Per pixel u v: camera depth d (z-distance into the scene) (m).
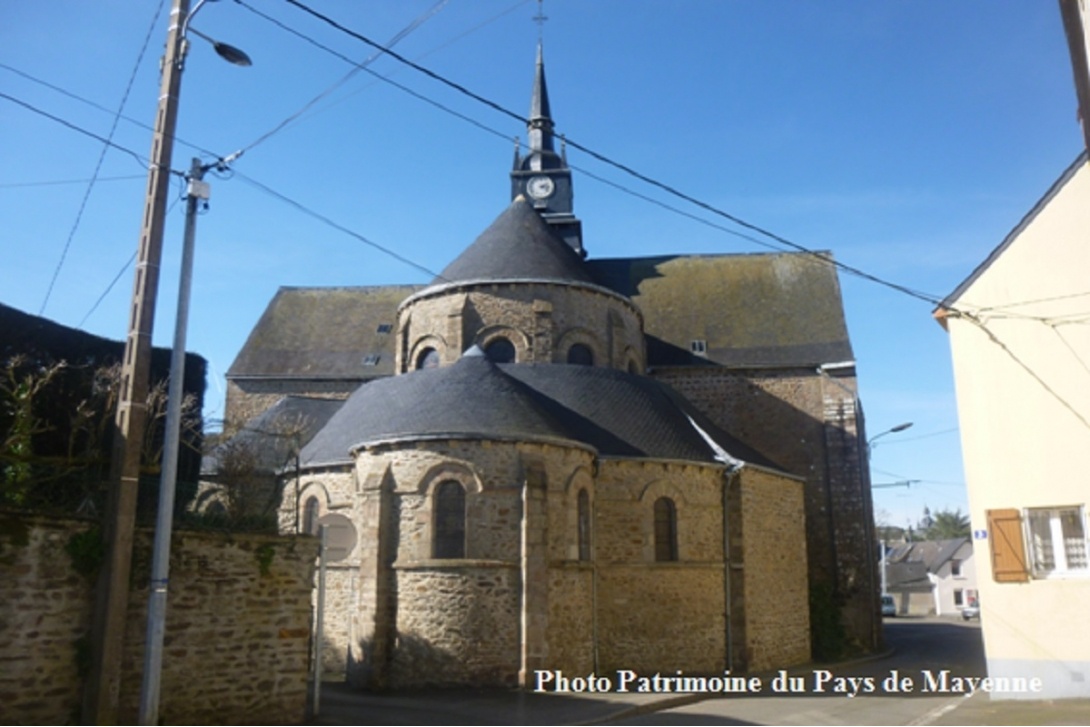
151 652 11.43
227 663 13.68
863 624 30.78
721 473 24.91
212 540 13.79
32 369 16.64
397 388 23.95
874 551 33.25
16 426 14.52
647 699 18.34
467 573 19.27
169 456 11.92
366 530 19.89
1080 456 16.45
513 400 21.23
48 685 11.58
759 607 24.88
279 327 38.94
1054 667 16.14
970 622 54.84
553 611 19.88
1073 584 16.20
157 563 11.66
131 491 12.23
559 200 39.59
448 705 17.08
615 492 23.08
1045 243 17.36
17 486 13.38
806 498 32.62
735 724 16.19
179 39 12.99
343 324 38.81
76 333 17.67
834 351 34.12
